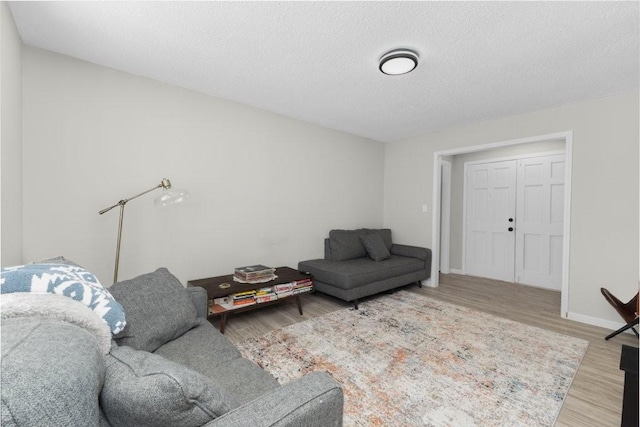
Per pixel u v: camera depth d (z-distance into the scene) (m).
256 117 3.21
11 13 1.61
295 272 3.20
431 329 2.62
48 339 0.58
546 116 3.10
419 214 4.34
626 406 1.23
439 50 1.97
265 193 3.32
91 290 0.92
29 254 2.00
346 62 2.16
